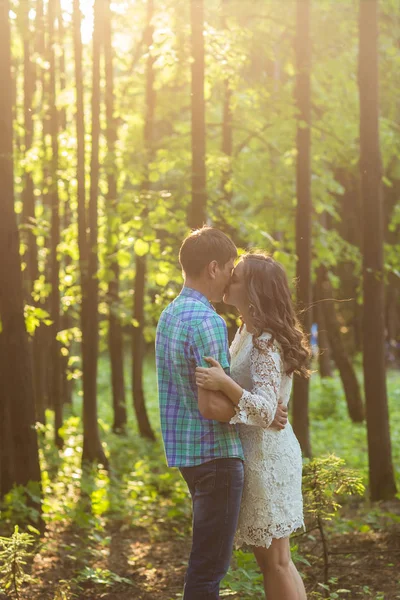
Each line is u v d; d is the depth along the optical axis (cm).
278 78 1227
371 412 752
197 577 334
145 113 1123
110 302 1138
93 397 901
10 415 610
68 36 1002
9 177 582
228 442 334
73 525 667
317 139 1162
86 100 1155
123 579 509
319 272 1407
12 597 458
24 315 605
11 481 667
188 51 809
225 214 838
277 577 354
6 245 586
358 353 2344
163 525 699
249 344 355
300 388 884
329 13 1123
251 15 996
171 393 340
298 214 873
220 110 1160
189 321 336
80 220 891
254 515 348
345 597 469
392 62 1182
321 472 441
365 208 747
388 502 736
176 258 845
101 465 881
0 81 582
